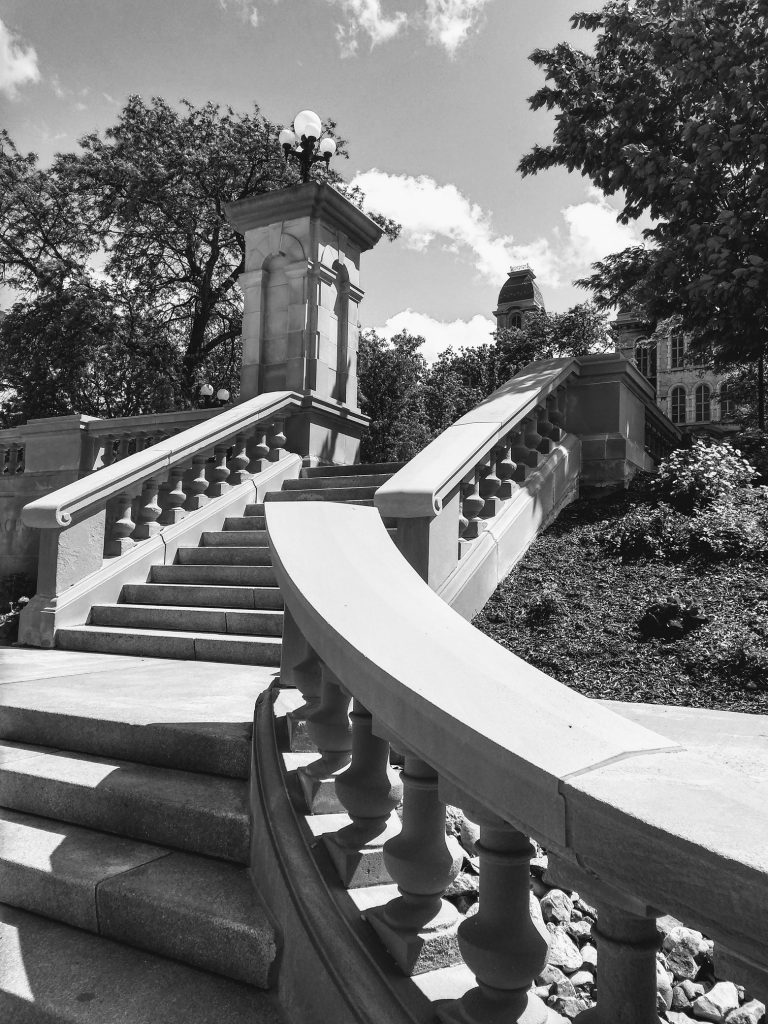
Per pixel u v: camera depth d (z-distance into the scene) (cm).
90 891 265
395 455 3962
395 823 243
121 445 1150
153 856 291
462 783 146
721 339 1124
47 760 368
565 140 1163
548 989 240
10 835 315
